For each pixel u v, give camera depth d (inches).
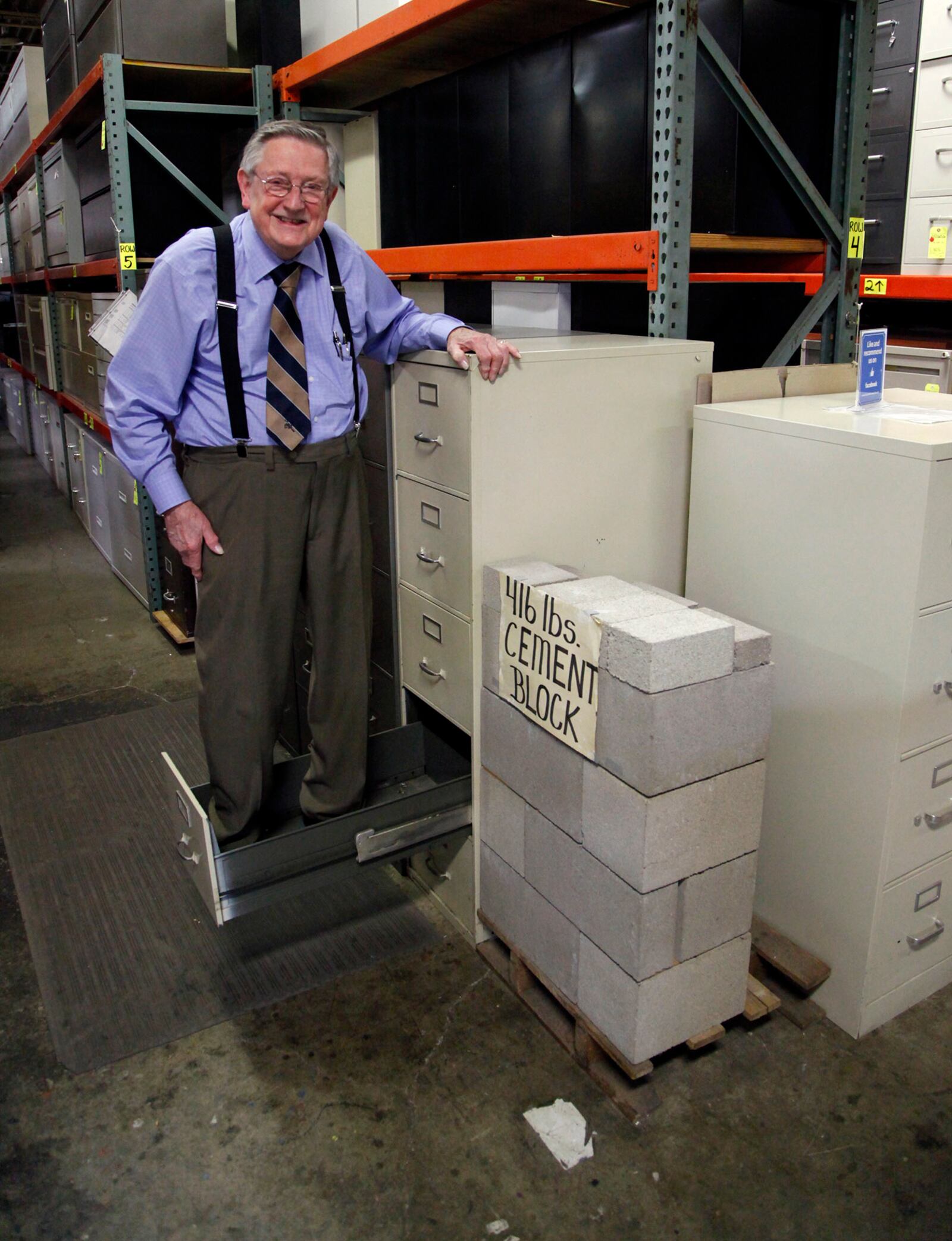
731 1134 70.3
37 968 89.7
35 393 308.5
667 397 85.2
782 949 81.6
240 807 84.7
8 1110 73.7
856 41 94.6
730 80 85.7
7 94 265.6
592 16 94.2
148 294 71.7
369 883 102.7
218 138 156.7
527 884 79.5
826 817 77.8
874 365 79.0
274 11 137.1
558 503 82.0
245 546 76.3
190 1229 63.9
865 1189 65.7
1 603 187.9
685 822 64.9
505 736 78.9
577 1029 75.9
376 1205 65.3
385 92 135.2
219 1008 84.3
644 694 60.8
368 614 85.4
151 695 147.0
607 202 93.1
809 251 101.4
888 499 68.1
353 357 78.2
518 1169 67.9
